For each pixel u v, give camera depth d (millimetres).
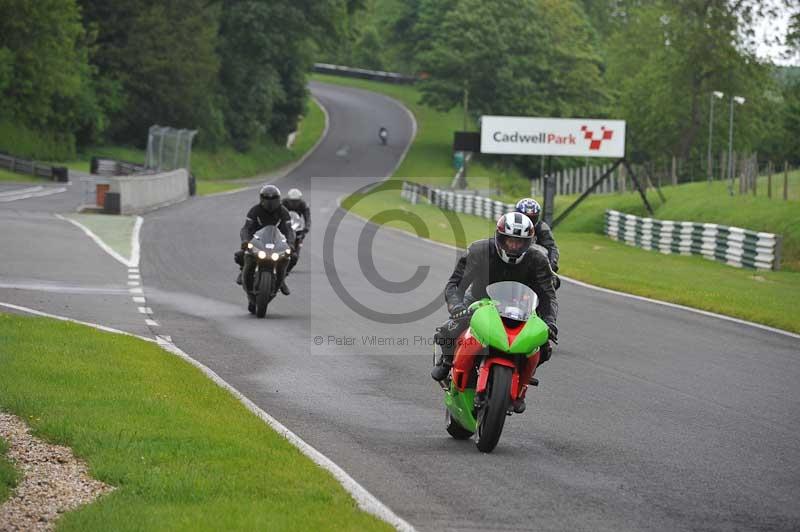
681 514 27797
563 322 67875
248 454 30125
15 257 89688
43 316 59531
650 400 43750
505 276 35188
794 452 35438
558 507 27969
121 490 26422
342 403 41500
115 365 43062
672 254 137625
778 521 27453
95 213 150500
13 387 36875
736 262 123875
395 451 33812
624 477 31375
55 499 26234
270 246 64812
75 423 32375
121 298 70562
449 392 35375
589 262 117125
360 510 25734
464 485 29797
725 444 36250
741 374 50625
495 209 180125
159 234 121188
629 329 65375
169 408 35406
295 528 23547
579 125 177625
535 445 35250
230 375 46719
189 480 26922
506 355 33938
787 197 160625
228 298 73812
